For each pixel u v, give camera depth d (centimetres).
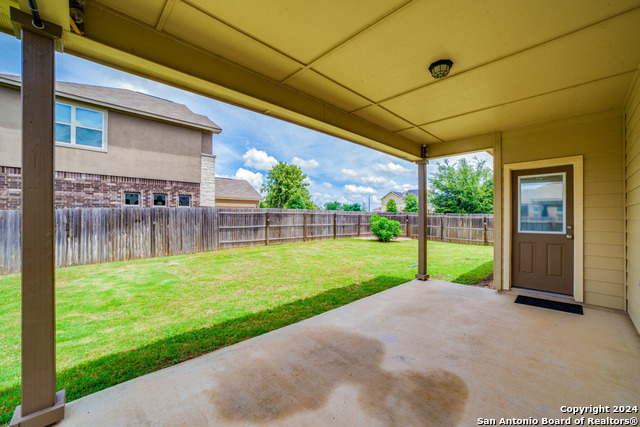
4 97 720
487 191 1474
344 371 229
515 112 378
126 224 739
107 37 193
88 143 843
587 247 385
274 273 604
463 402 191
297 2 184
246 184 1833
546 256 430
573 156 393
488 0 180
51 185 177
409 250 938
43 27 170
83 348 278
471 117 398
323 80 293
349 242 1152
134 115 922
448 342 278
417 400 193
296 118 333
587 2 181
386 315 352
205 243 887
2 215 569
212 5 187
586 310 364
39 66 172
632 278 321
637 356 248
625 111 351
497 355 252
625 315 346
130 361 254
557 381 213
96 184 852
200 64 239
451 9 189
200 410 185
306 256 814
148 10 193
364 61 257
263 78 285
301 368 234
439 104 352
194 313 373
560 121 403
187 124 1025
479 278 554
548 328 310
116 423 174
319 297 440
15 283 507
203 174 1098
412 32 215
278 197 1941
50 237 177
